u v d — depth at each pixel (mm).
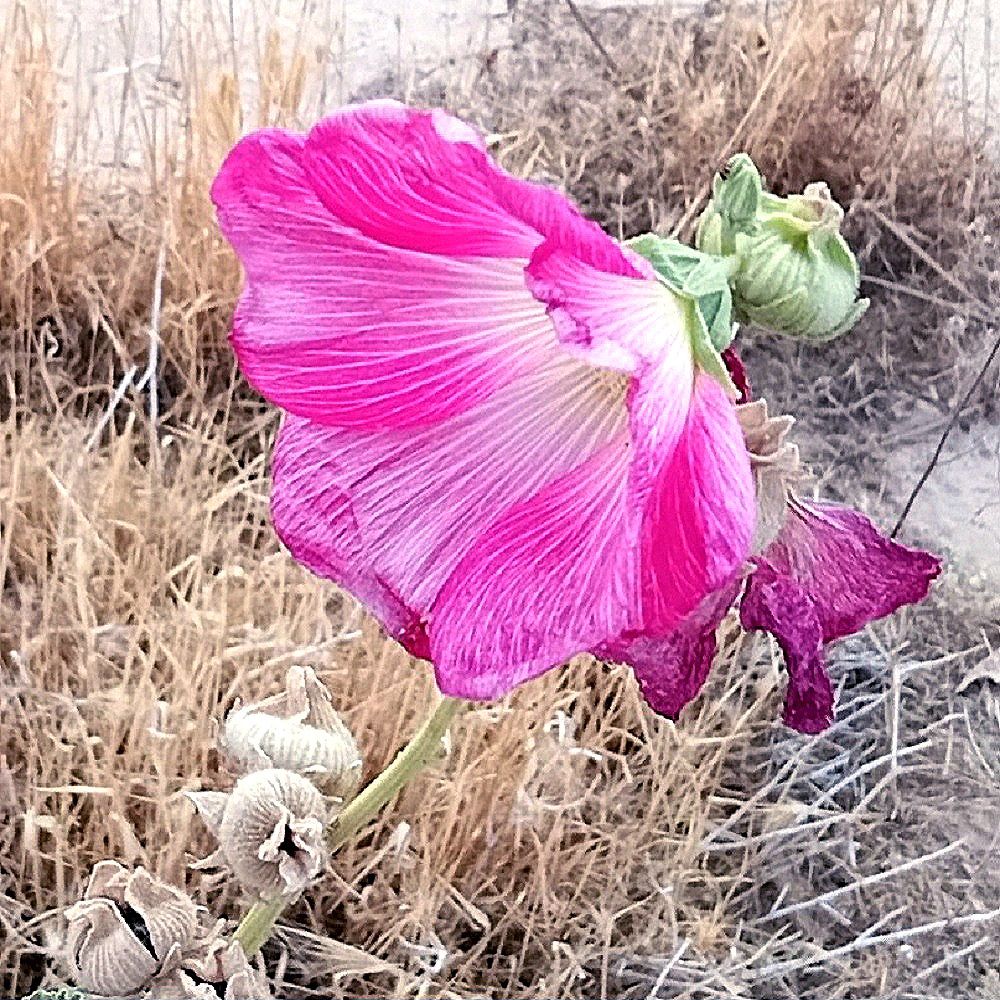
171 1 610
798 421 618
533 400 215
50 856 457
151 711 467
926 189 650
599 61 653
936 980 528
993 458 623
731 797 544
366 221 198
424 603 214
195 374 569
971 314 638
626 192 633
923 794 559
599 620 188
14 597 521
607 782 532
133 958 250
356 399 212
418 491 215
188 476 525
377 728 487
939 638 584
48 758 467
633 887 522
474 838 491
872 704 556
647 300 196
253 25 615
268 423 576
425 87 629
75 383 578
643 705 521
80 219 576
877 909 537
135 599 516
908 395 630
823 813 518
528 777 478
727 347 207
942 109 658
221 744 266
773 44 628
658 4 663
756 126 626
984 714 574
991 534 605
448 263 208
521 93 641
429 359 212
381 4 646
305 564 218
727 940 508
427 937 479
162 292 573
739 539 183
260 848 244
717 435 191
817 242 210
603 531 199
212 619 479
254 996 259
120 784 460
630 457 187
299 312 207
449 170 181
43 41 551
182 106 573
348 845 482
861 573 232
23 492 524
